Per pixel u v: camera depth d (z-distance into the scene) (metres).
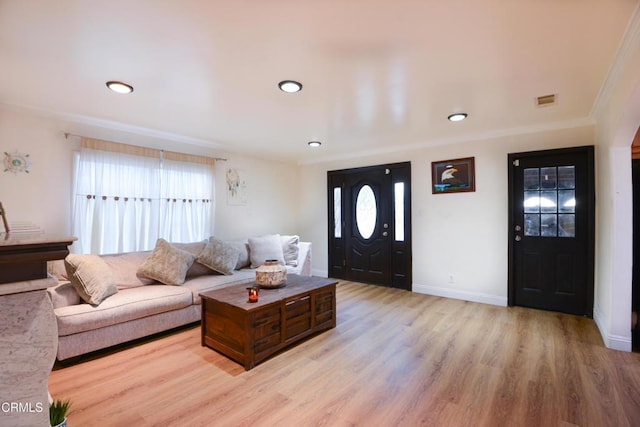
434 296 4.30
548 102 2.83
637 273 2.72
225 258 3.84
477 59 2.04
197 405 1.90
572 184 3.44
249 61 2.06
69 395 2.00
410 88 2.51
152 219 3.77
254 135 4.00
